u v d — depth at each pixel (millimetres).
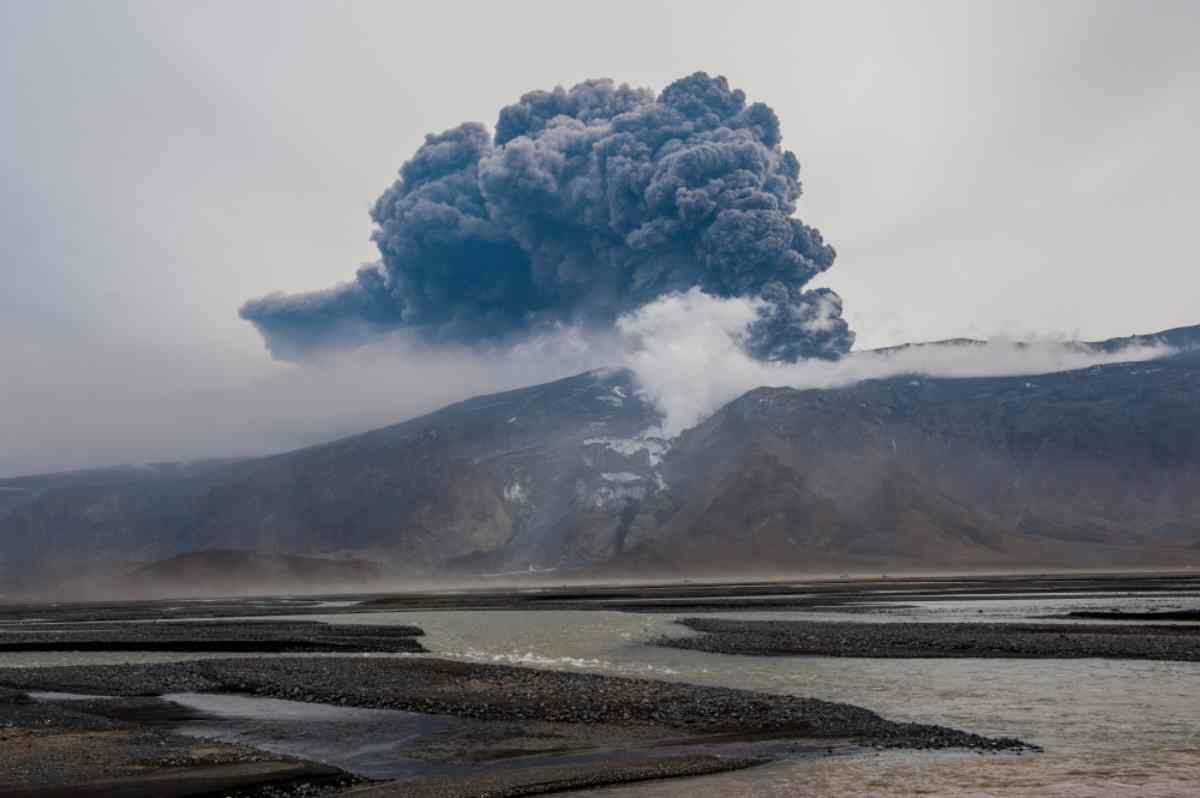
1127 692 39625
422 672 48344
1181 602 102562
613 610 110688
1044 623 73625
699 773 27281
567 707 37781
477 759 30000
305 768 28172
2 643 74188
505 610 118125
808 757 29016
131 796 25500
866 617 86812
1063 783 25250
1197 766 26906
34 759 29938
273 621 102688
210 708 40094
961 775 26297
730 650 59062
